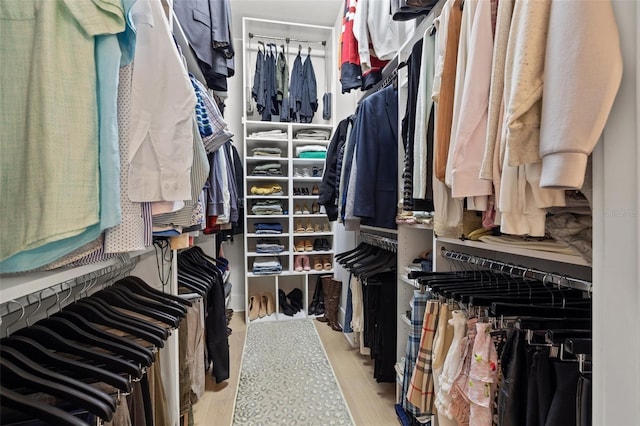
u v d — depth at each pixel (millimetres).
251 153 2984
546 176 478
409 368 1341
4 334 714
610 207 478
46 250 513
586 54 444
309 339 2434
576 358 620
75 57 534
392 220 1614
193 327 1535
